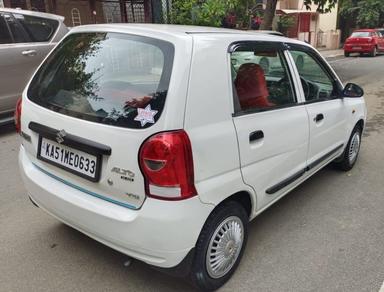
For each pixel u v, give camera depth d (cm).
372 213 396
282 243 341
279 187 328
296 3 2759
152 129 232
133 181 238
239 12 1223
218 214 266
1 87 642
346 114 443
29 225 361
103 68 275
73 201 264
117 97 255
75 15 1392
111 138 242
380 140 632
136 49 264
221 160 258
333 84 423
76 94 276
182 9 1155
